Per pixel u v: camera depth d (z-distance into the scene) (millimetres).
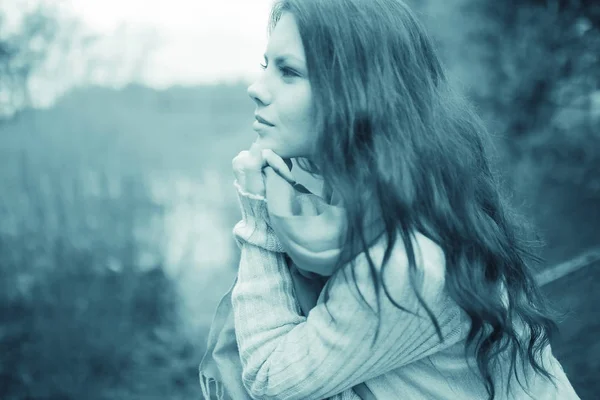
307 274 1058
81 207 4074
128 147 5285
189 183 6238
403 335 925
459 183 1001
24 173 3971
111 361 3326
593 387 1983
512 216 1223
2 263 3623
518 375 1075
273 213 968
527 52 4312
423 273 890
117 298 3727
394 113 948
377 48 960
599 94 4469
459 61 4484
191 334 3725
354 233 906
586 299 2064
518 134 4320
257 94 1001
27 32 4219
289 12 981
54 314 3430
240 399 1141
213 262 4723
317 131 950
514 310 1080
